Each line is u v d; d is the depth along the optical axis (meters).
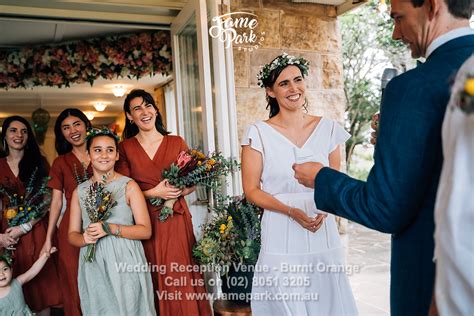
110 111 8.74
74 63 4.98
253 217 2.47
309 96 3.46
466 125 0.67
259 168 1.96
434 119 0.86
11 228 2.94
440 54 0.92
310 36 3.46
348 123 7.53
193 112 3.59
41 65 4.99
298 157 1.89
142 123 2.58
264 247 1.95
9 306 2.54
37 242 3.03
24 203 3.00
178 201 2.55
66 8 3.76
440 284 0.71
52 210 2.89
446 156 0.72
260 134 1.95
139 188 2.46
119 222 2.37
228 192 2.96
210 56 3.11
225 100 3.04
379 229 0.94
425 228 0.90
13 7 3.62
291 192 1.91
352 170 8.84
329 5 3.51
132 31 4.84
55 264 3.12
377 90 7.20
